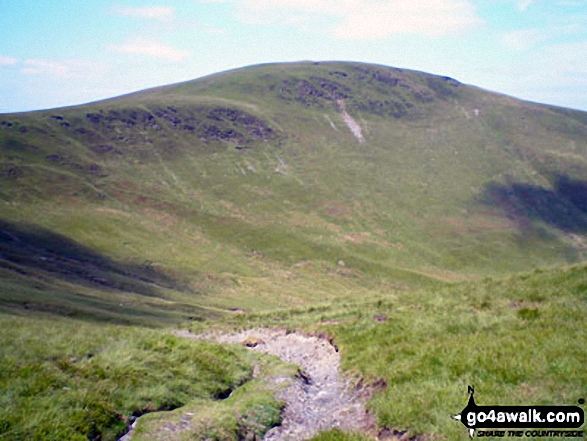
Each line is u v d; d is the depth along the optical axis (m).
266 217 153.25
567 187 182.12
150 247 119.25
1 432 9.34
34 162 153.38
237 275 109.69
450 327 16.92
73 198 139.12
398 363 13.96
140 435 10.53
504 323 16.06
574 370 10.54
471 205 170.75
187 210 150.00
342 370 16.69
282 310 36.09
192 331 34.16
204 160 188.12
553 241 149.00
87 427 10.28
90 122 193.00
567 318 15.50
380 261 131.12
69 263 90.19
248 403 13.13
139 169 173.00
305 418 12.92
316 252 132.62
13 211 119.31
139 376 13.55
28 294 43.31
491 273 129.62
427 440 9.56
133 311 49.41
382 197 172.62
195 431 10.85
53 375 11.92
